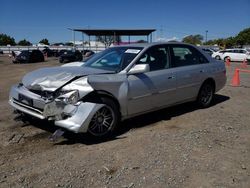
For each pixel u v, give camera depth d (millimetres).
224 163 4379
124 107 5527
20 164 4242
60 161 4344
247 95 9875
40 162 4309
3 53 67000
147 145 4984
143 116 6746
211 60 7812
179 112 7180
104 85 5152
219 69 7895
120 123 6141
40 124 5973
